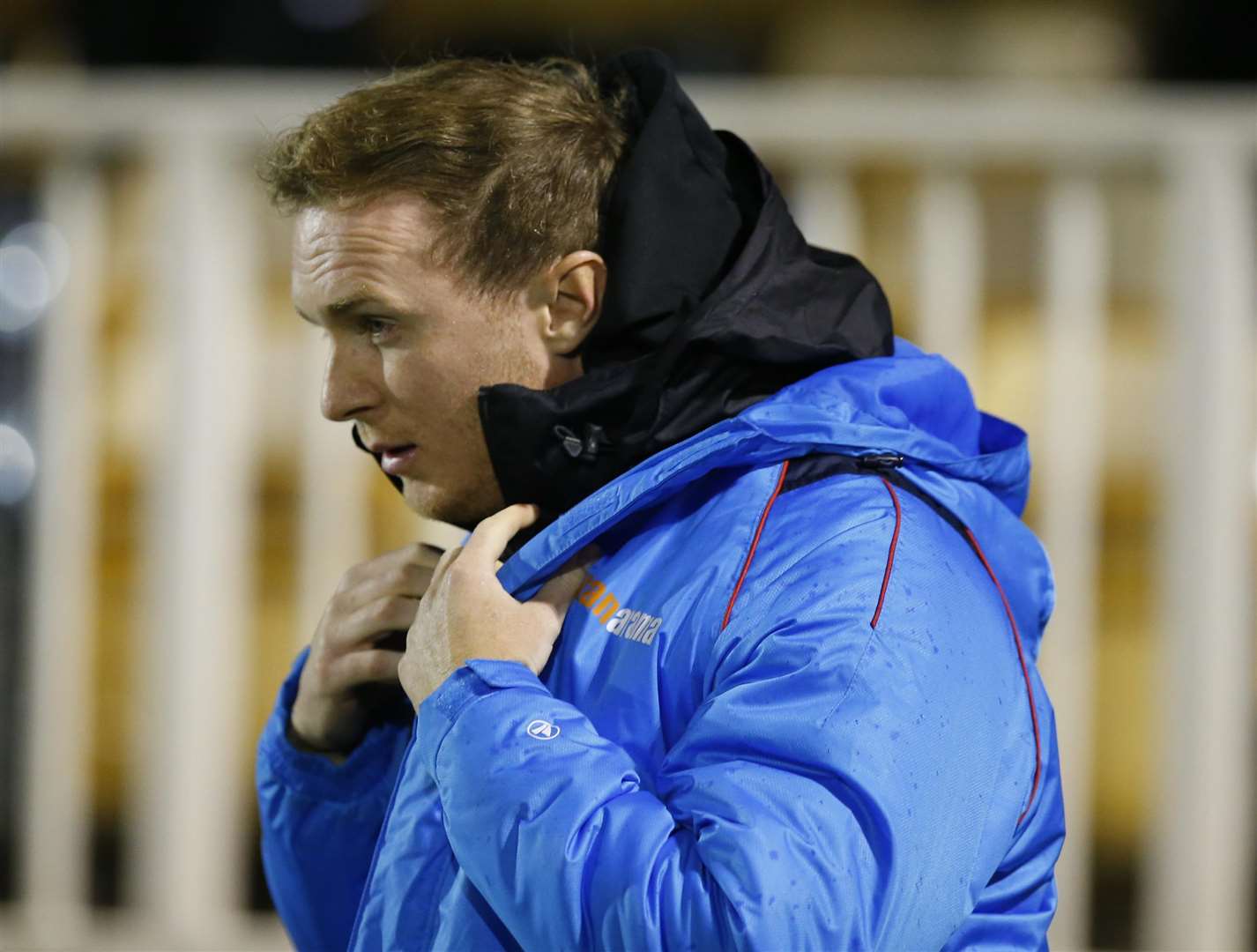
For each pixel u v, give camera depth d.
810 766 4.29
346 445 11.24
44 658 11.27
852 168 11.41
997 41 16.27
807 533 4.78
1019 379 11.17
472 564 5.06
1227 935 10.73
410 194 5.09
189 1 16.61
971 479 5.41
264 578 11.63
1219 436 10.77
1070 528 10.95
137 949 11.14
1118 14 16.45
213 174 11.41
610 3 17.22
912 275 11.38
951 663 4.61
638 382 5.14
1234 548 10.79
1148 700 11.18
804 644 4.46
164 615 11.17
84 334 11.45
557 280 5.26
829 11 16.84
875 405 5.09
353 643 5.91
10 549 11.70
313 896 6.17
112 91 11.45
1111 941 11.53
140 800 11.31
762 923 4.00
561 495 5.28
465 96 5.25
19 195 11.85
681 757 4.52
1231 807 10.73
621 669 4.82
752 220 5.67
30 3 16.31
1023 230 11.50
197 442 11.18
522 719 4.57
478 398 5.22
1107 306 11.55
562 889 4.25
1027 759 4.90
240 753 11.65
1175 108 11.23
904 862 4.24
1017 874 5.11
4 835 11.89
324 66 16.92
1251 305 11.02
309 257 5.23
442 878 4.96
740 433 4.87
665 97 5.46
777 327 5.23
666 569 4.93
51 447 11.33
